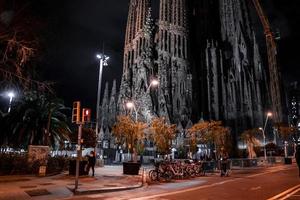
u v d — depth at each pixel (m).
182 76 138.75
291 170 41.56
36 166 26.94
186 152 84.94
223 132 63.44
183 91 136.25
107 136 113.00
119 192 18.11
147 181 24.67
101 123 138.38
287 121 156.62
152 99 124.12
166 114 122.31
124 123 35.62
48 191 17.06
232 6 164.12
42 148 27.64
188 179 27.50
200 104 146.50
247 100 144.12
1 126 41.34
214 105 140.75
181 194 17.05
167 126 44.88
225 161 31.42
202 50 154.50
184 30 147.75
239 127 137.38
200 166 32.28
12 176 24.14
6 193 15.59
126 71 145.88
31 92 18.61
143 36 141.88
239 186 21.42
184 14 150.88
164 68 133.38
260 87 153.12
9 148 47.28
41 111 39.81
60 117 41.88
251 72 152.00
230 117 139.50
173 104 131.62
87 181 22.67
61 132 41.03
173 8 147.50
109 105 147.25
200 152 77.81
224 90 144.38
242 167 48.22
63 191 17.34
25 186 18.47
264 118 144.12
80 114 19.20
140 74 131.12
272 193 17.41
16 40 15.71
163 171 26.16
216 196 16.16
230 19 161.88
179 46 144.12
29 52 16.14
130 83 141.25
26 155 27.19
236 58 150.50
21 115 39.97
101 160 44.12
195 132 64.12
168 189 19.70
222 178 28.73
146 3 149.88
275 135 112.06
